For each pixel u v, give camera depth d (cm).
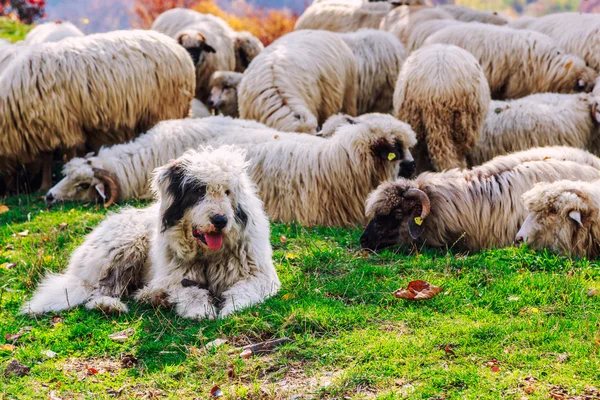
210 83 1332
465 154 980
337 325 551
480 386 460
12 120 980
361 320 560
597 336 517
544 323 538
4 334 571
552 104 1060
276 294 611
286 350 518
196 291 586
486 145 1022
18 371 511
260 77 1035
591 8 4088
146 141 959
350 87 1160
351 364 497
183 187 566
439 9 1481
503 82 1198
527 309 573
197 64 1320
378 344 517
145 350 534
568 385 458
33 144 1003
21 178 1076
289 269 684
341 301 604
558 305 575
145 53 1037
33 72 977
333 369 497
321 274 670
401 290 602
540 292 596
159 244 599
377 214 752
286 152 876
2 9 2364
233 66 1462
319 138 895
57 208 927
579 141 1030
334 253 716
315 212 852
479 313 567
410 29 1376
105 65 1002
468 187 770
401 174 859
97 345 548
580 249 696
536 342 512
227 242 588
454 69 930
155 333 556
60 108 986
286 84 1024
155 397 474
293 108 1002
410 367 488
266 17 2888
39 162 1069
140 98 1030
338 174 845
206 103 1390
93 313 596
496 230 762
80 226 838
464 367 485
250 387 480
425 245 760
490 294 599
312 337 536
